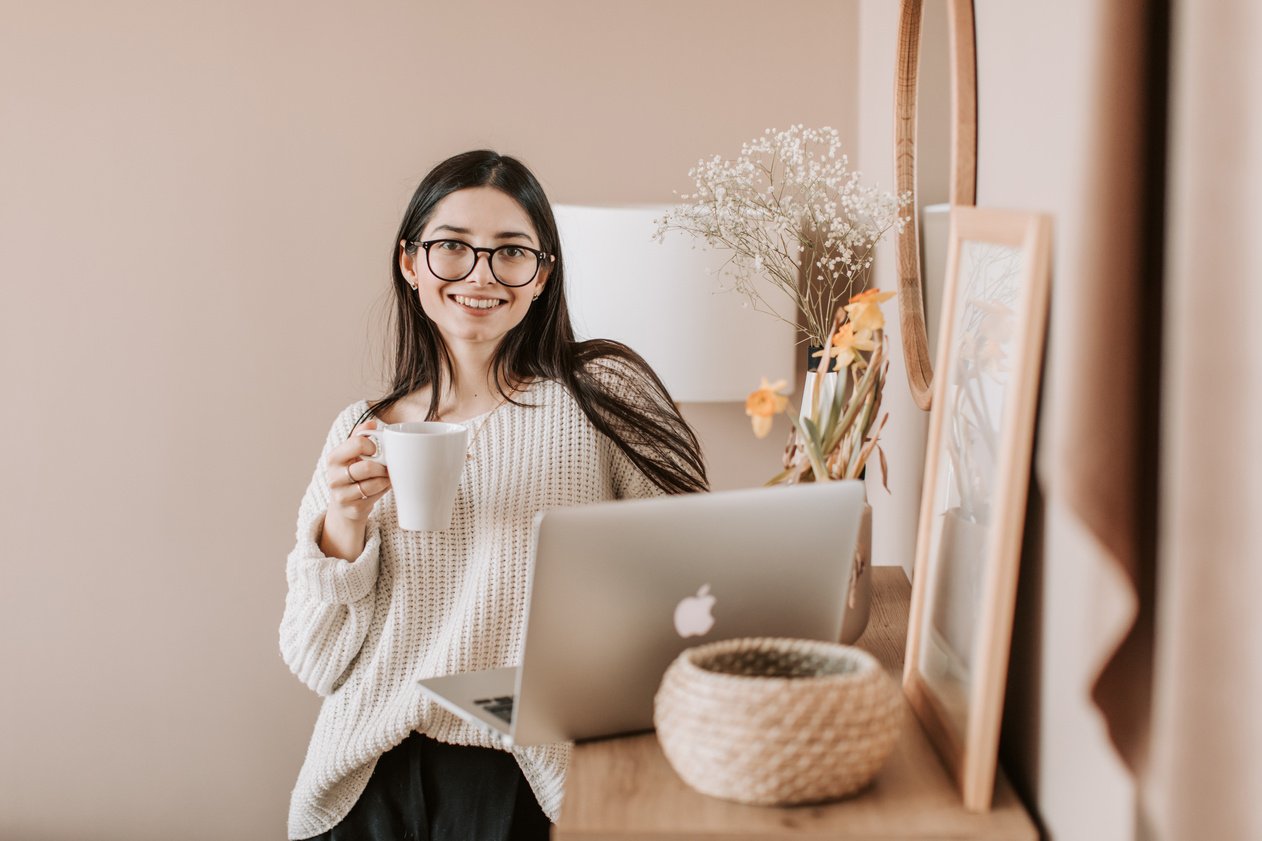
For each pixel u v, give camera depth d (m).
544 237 1.67
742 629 1.04
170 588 2.65
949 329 1.09
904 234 1.75
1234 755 0.67
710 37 2.47
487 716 1.05
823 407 1.28
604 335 2.20
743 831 0.86
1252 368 0.64
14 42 2.50
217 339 2.57
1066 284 0.80
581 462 1.65
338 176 2.52
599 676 1.00
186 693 2.69
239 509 2.62
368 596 1.58
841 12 2.45
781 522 1.01
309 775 1.60
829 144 2.47
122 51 2.50
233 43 2.49
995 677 0.89
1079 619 0.85
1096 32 0.75
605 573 0.96
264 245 2.54
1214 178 0.66
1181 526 0.68
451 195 1.61
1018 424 0.85
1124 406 0.76
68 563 2.64
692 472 1.77
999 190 1.14
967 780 0.90
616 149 2.49
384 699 1.59
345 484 1.46
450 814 1.57
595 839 0.87
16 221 2.54
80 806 2.72
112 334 2.57
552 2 2.47
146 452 2.61
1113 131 0.75
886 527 2.08
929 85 1.68
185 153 2.52
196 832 2.73
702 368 2.20
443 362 1.71
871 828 0.87
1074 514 0.77
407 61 2.49
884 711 0.89
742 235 1.83
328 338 2.56
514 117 2.50
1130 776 0.79
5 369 2.58
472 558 1.60
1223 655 0.67
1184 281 0.68
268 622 2.66
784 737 0.86
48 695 2.69
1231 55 0.65
